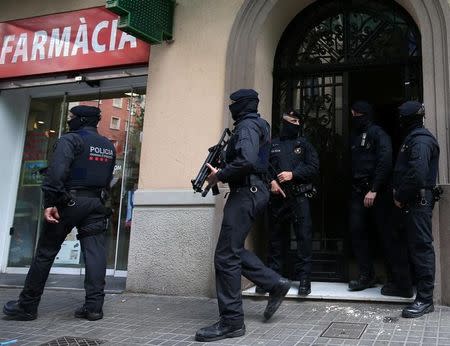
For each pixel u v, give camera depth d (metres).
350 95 5.40
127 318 4.14
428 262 3.84
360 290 4.62
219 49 5.37
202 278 4.96
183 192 5.15
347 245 5.20
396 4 5.22
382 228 4.42
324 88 5.52
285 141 4.89
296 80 5.64
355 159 4.70
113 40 6.08
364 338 3.28
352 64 5.33
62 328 3.84
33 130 7.49
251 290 4.82
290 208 4.70
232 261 3.52
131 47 5.95
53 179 3.97
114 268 6.56
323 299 4.44
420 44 5.07
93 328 3.83
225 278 3.49
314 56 5.57
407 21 5.18
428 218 3.84
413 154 3.77
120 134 6.82
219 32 5.40
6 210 7.25
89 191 4.21
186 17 5.58
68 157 4.05
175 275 5.06
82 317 4.16
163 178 5.36
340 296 4.40
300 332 3.51
